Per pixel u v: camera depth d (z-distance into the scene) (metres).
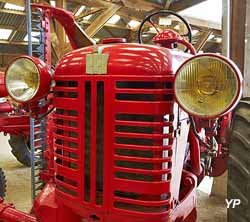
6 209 2.03
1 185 3.24
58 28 7.34
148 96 1.46
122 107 1.47
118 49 1.52
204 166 2.24
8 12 10.45
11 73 1.77
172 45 2.15
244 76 3.02
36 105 1.85
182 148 1.71
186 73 1.37
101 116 1.50
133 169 1.47
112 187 1.50
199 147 2.07
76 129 1.57
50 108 1.89
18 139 4.65
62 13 2.30
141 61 1.47
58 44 7.50
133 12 8.95
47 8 2.60
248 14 3.03
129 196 1.50
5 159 5.61
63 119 1.64
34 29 3.34
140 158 1.46
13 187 4.12
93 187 1.53
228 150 1.80
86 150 1.56
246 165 1.58
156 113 1.46
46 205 1.76
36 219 1.86
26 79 1.76
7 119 3.41
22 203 3.59
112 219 1.51
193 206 1.89
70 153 1.63
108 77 1.47
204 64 1.35
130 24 12.66
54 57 8.00
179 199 1.77
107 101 1.48
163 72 1.46
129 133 1.47
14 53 13.45
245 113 1.64
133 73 1.46
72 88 1.58
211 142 1.80
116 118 1.48
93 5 8.09
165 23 6.65
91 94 1.51
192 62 1.36
